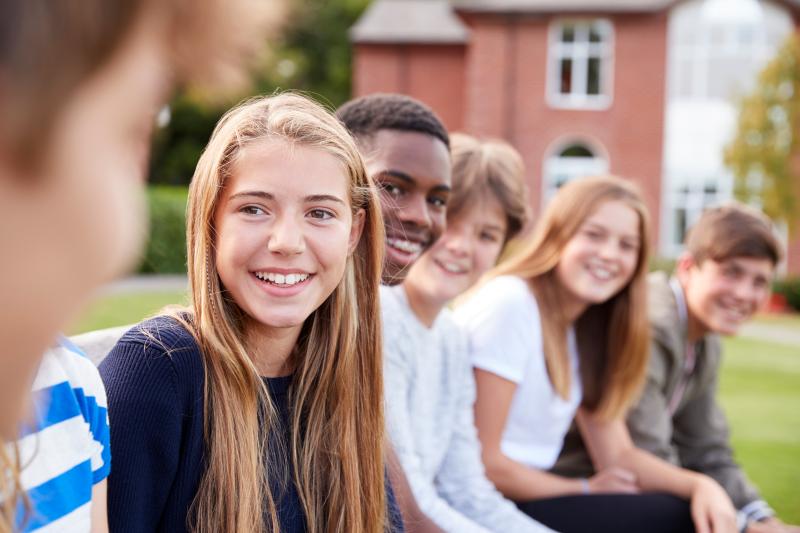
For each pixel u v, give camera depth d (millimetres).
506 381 2346
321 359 1513
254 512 1354
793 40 16938
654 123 18234
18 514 904
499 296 2406
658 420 2725
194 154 25953
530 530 2119
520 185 2314
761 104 16984
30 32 361
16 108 371
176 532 1351
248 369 1368
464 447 2211
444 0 20453
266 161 1343
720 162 18922
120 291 11250
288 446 1469
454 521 1904
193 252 1411
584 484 2371
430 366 2121
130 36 398
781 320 14195
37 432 930
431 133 1946
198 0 422
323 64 28844
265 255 1342
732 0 18812
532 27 18156
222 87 460
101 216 411
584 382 2586
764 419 5859
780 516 3652
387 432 1890
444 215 1999
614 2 17797
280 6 455
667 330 2719
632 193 2486
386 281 1944
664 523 2316
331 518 1488
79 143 395
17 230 392
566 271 2451
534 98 18297
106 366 1335
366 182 1496
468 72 19625
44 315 414
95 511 1140
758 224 2693
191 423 1337
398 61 19766
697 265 2764
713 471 2928
